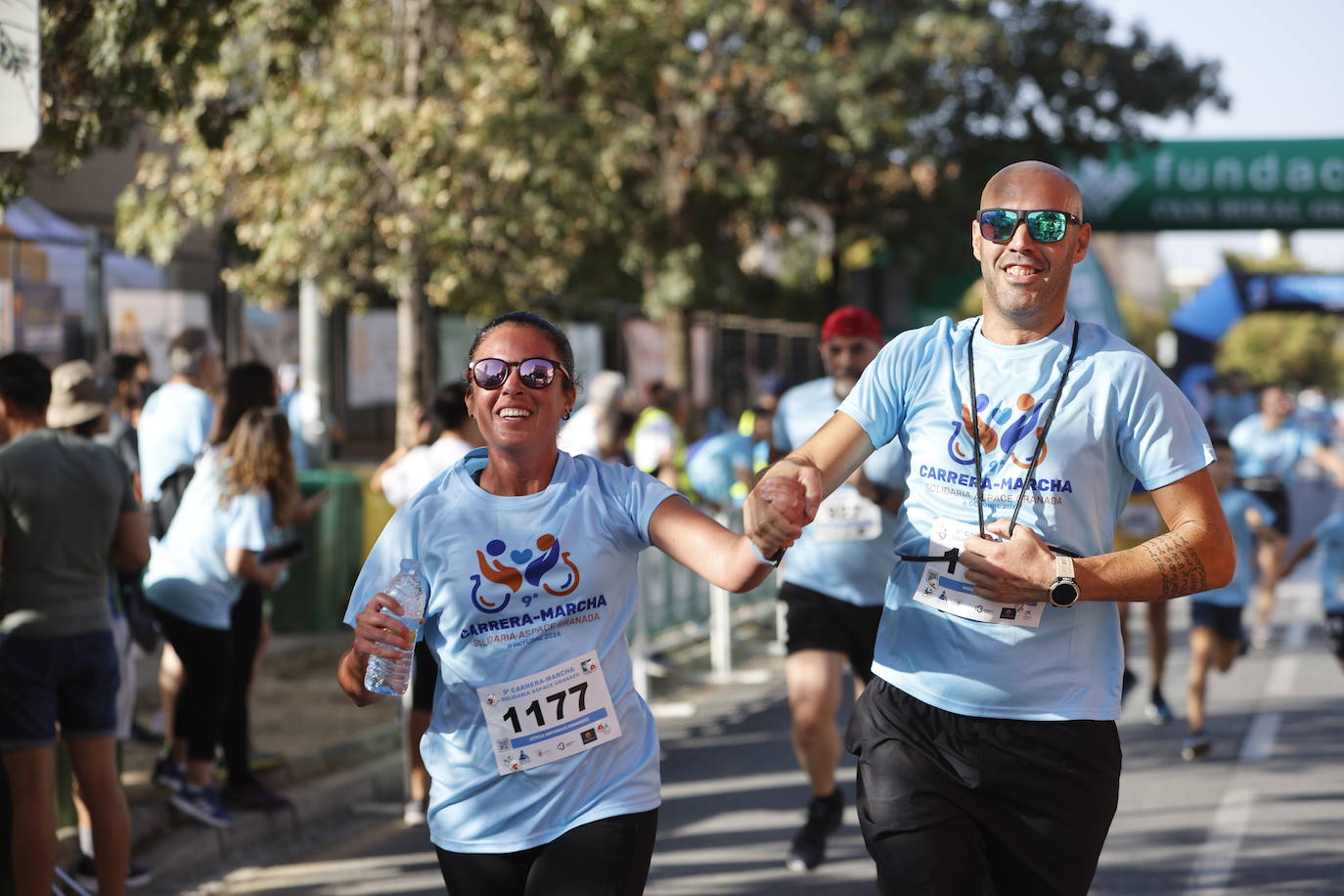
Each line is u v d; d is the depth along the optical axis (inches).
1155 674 388.8
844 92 867.4
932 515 142.3
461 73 470.6
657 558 440.8
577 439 426.6
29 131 202.5
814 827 253.9
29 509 205.2
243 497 266.2
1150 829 281.3
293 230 446.3
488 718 137.6
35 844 204.8
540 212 480.1
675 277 841.5
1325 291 1295.5
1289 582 707.4
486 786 138.4
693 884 248.1
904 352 144.5
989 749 139.4
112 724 213.8
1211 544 136.3
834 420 145.4
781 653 517.7
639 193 856.3
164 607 267.4
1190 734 346.0
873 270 1202.0
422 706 162.6
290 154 445.7
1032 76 1060.5
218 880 254.2
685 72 806.5
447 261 465.7
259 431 268.5
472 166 461.7
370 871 259.4
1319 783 317.4
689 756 353.7
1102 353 139.4
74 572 209.0
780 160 903.1
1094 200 1192.2
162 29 272.7
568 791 137.6
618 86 658.8
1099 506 139.4
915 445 143.7
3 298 368.8
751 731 383.9
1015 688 138.8
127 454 323.9
